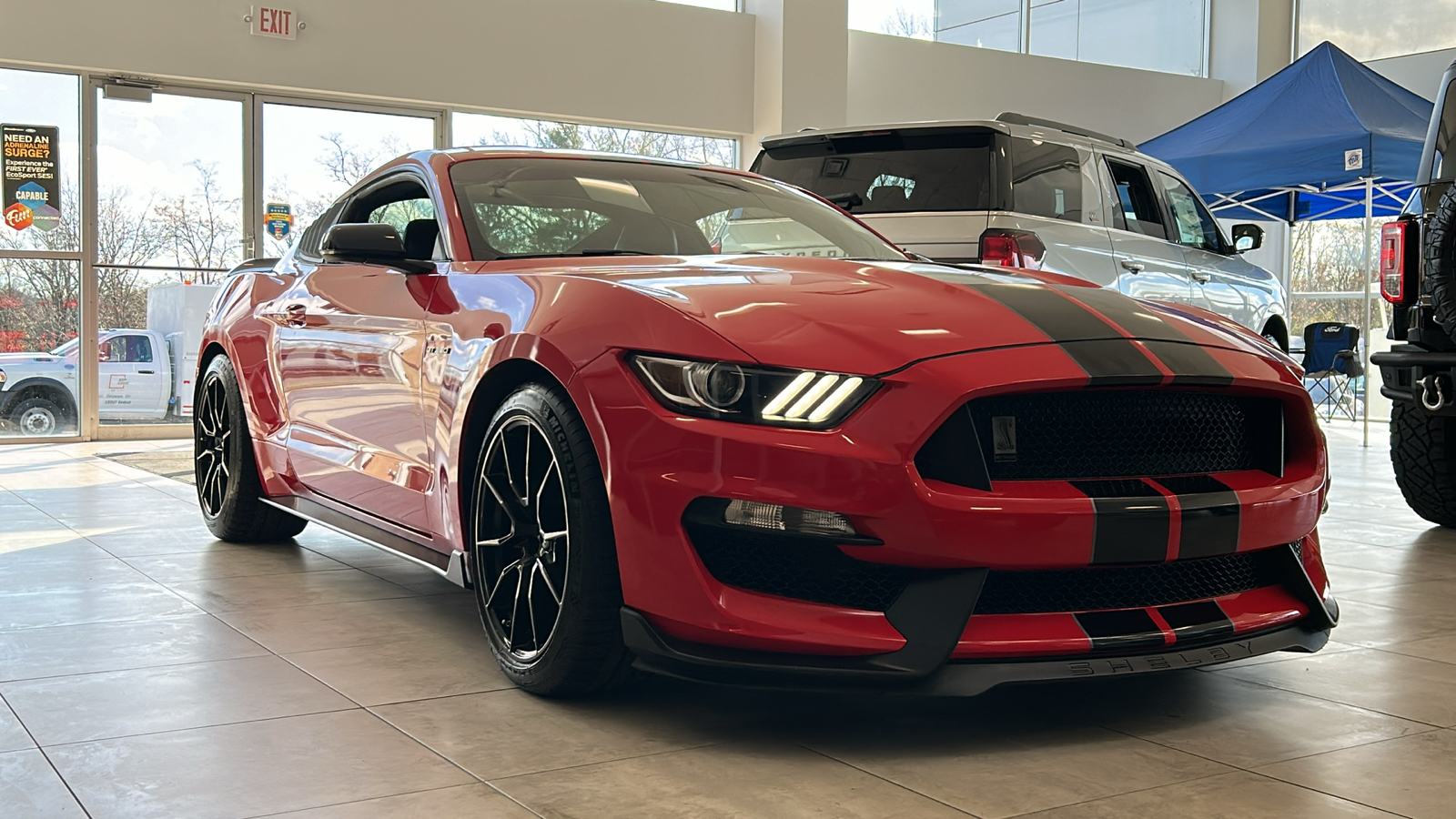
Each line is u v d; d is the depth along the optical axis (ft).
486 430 7.59
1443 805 5.40
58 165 26.37
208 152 27.73
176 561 11.39
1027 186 17.03
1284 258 41.75
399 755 5.94
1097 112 39.65
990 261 16.08
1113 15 40.57
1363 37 40.57
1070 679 6.03
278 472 11.04
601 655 6.59
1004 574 6.16
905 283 7.20
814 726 6.50
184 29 26.71
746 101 33.27
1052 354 6.30
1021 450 6.25
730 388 6.12
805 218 10.12
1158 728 6.54
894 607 6.05
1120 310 7.14
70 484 17.81
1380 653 8.30
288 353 10.57
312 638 8.34
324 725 6.41
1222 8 42.45
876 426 5.96
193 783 5.54
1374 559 12.26
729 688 7.20
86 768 5.72
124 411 27.32
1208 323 7.49
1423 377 12.98
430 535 8.38
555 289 7.23
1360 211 32.91
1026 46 38.63
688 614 6.14
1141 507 6.20
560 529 6.89
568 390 6.63
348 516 9.83
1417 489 14.20
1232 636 6.60
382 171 10.48
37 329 26.43
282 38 27.58
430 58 29.12
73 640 8.23
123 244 27.04
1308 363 34.55
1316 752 6.16
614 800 5.37
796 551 6.17
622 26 31.42
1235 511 6.52
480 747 6.08
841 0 33.24
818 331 6.31
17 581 10.30
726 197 9.96
